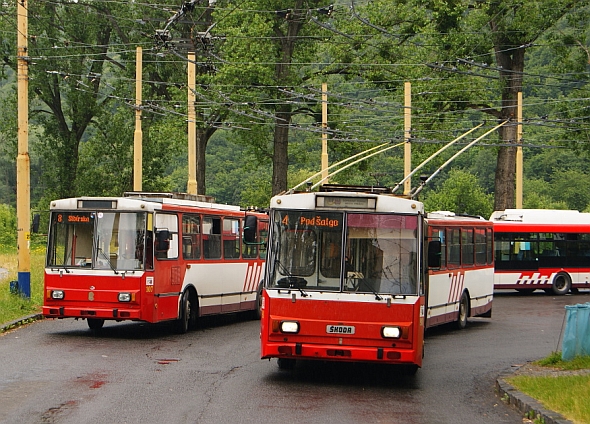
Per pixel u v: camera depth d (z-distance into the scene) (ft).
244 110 136.05
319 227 42.65
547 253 119.44
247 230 44.70
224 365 47.75
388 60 129.59
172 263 62.18
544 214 120.16
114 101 190.19
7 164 312.29
